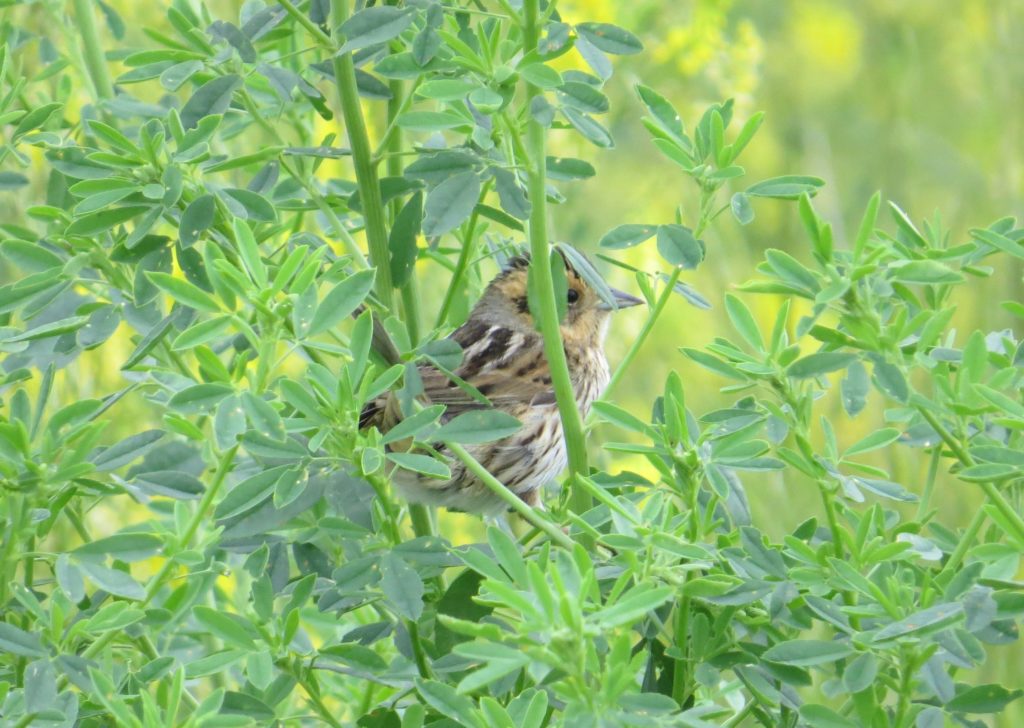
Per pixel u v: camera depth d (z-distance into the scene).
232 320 5.46
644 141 14.88
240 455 7.34
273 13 7.24
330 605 6.38
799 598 5.95
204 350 5.47
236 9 10.58
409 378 6.25
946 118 16.94
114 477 7.05
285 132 11.01
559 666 4.66
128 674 6.20
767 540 6.20
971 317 13.81
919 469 11.67
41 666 5.71
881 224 16.33
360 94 7.27
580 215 13.06
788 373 5.91
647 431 6.04
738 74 13.88
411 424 5.79
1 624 5.75
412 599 5.89
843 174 16.97
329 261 7.40
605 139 6.36
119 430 10.68
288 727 6.88
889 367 5.74
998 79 15.77
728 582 5.73
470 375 10.32
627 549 5.50
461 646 4.68
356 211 7.45
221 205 6.54
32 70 10.71
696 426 6.22
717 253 15.15
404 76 6.34
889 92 17.58
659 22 13.91
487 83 6.28
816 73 17.84
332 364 9.39
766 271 6.07
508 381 10.32
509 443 10.12
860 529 5.86
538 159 6.66
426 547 6.05
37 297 6.64
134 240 6.26
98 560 5.98
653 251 12.23
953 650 5.36
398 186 7.23
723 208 6.85
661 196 14.78
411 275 7.71
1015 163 15.15
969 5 17.44
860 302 5.82
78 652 6.63
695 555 5.41
